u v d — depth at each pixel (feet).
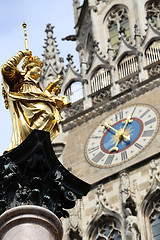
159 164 122.62
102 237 119.24
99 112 140.87
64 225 122.83
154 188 118.83
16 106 62.69
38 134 57.72
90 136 138.00
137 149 127.95
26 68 66.33
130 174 124.36
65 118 144.87
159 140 126.72
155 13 160.56
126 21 161.58
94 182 127.75
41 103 63.00
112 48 152.56
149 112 133.90
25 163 58.44
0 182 58.59
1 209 57.36
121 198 119.55
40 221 55.67
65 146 139.64
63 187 59.62
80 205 124.98
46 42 167.12
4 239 54.49
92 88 147.33
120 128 134.41
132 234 113.39
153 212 117.08
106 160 130.41
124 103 139.03
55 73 160.66
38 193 57.57
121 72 146.10
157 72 140.26
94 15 166.40
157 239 113.70
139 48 146.61
